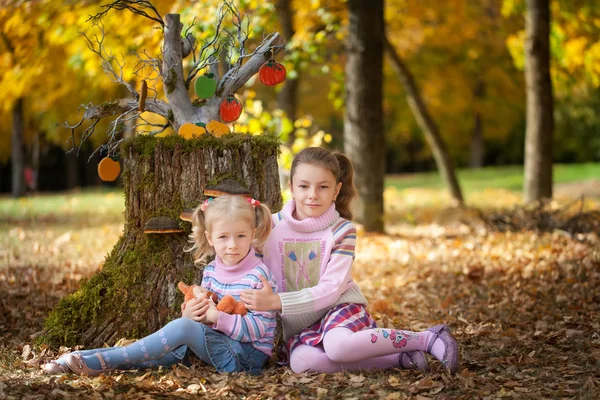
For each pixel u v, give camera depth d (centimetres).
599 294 527
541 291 550
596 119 2733
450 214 1080
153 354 324
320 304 338
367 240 872
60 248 796
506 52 2050
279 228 358
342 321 339
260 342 339
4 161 2638
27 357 357
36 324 444
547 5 1098
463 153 3359
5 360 353
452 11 1469
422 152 3300
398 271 683
